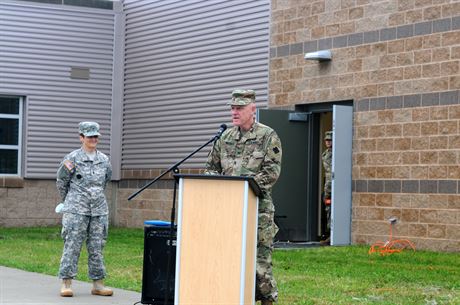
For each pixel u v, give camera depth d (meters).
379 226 19.25
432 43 18.34
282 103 21.89
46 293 12.20
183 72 25.47
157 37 26.66
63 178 12.09
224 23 23.94
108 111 28.14
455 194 17.72
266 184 9.23
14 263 16.03
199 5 24.92
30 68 27.36
